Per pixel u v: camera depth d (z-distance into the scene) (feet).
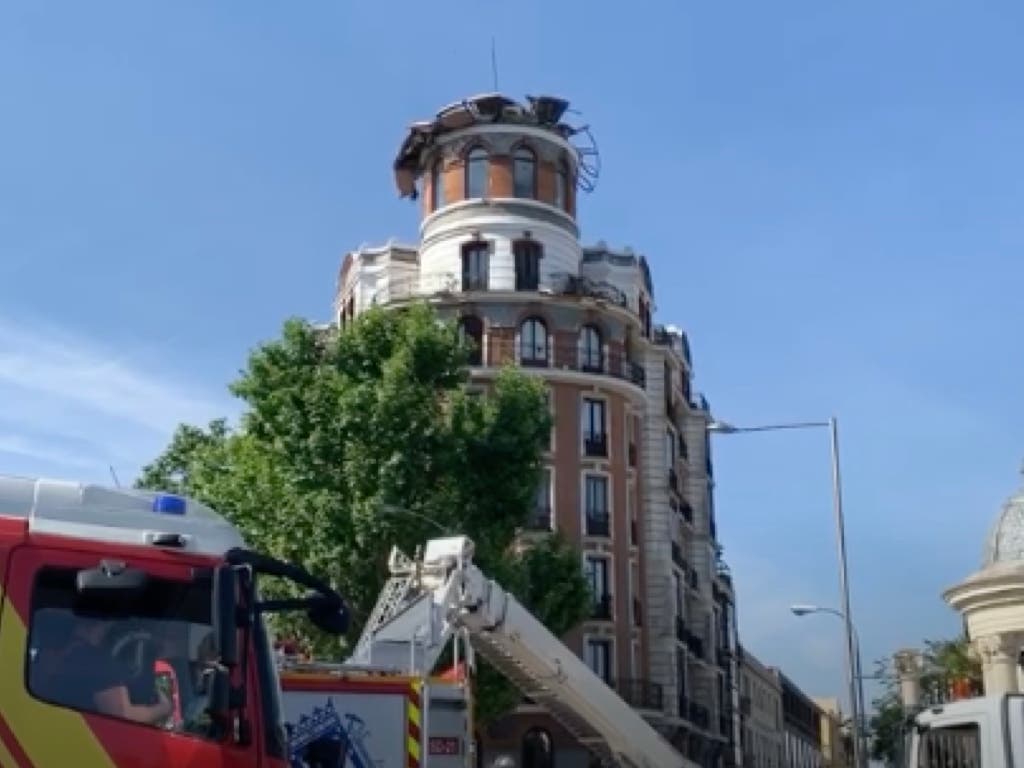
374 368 117.50
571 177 188.65
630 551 181.27
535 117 185.16
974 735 57.98
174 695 27.84
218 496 119.65
